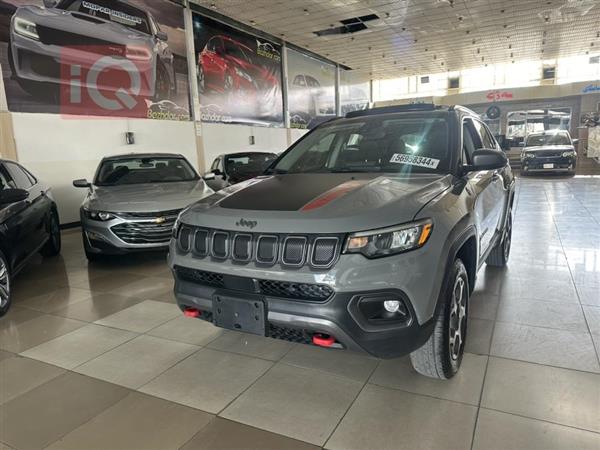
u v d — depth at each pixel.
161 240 4.66
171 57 10.59
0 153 7.10
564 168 13.34
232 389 2.28
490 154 2.46
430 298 1.87
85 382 2.41
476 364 2.39
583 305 3.19
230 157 8.45
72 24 8.12
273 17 12.56
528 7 12.35
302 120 17.08
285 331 1.98
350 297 1.78
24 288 4.19
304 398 2.17
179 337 2.96
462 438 1.81
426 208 1.96
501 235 3.77
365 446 1.79
